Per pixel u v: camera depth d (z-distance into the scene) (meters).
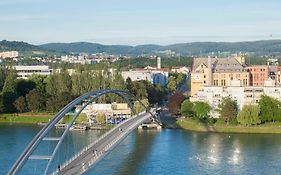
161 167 196.38
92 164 158.62
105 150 182.88
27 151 136.12
